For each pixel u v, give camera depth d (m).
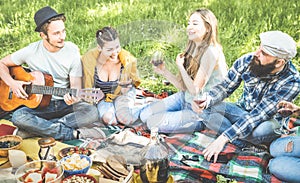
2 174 2.58
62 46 3.41
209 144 3.09
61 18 3.40
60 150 2.74
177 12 3.59
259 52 3.12
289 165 2.88
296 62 3.30
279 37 3.06
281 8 3.35
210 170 2.88
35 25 3.74
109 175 2.45
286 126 3.12
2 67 3.49
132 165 2.48
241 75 3.14
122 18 3.71
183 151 3.04
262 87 3.14
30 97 3.43
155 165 2.33
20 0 3.77
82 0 3.72
